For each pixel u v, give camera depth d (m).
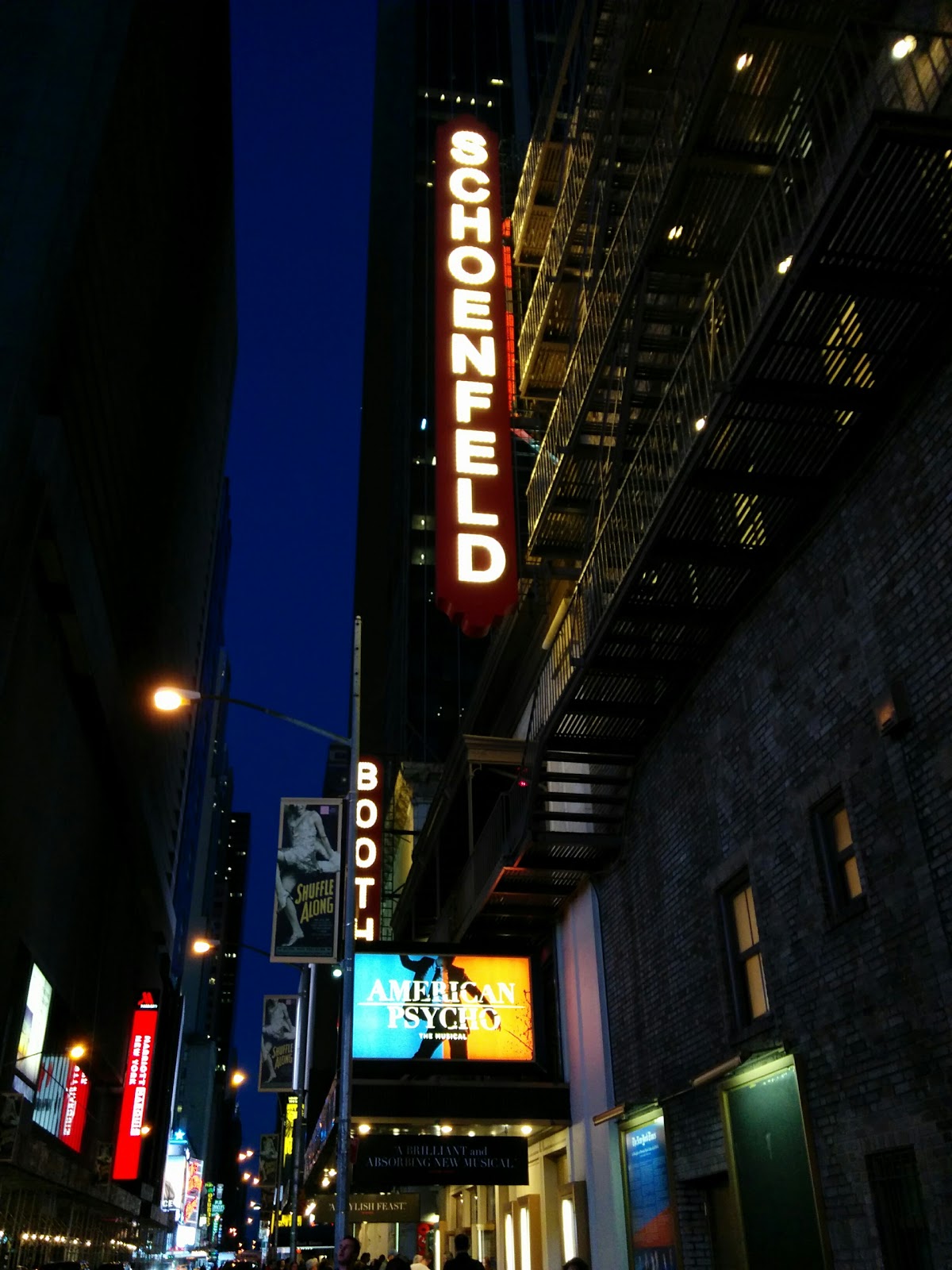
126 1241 57.84
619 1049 16.56
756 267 12.82
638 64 17.92
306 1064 39.19
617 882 17.06
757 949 12.45
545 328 22.61
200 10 49.59
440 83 114.00
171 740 63.91
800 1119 10.70
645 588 12.89
